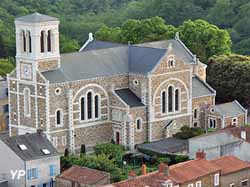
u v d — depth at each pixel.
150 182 181.12
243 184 195.88
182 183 183.62
